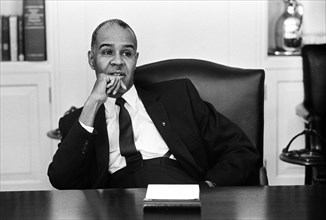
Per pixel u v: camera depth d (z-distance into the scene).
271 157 3.59
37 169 3.54
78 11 3.41
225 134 2.17
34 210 1.50
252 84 2.29
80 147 1.98
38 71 3.45
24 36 3.42
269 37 3.65
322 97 3.02
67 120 2.13
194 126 2.16
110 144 2.11
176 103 2.19
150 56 3.48
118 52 2.09
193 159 2.10
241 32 3.49
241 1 3.47
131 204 1.53
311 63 3.04
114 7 3.43
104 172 2.04
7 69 3.43
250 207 1.50
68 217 1.44
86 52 3.44
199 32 3.48
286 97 3.56
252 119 2.26
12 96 3.46
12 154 3.52
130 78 2.13
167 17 3.46
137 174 2.07
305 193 1.62
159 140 2.14
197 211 1.46
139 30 3.46
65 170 1.98
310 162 2.66
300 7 3.53
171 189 1.56
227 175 2.06
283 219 1.41
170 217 1.42
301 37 3.54
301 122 3.57
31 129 3.50
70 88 3.46
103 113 2.12
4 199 1.60
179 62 2.37
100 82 2.02
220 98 2.28
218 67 2.35
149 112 2.15
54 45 3.43
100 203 1.55
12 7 3.55
